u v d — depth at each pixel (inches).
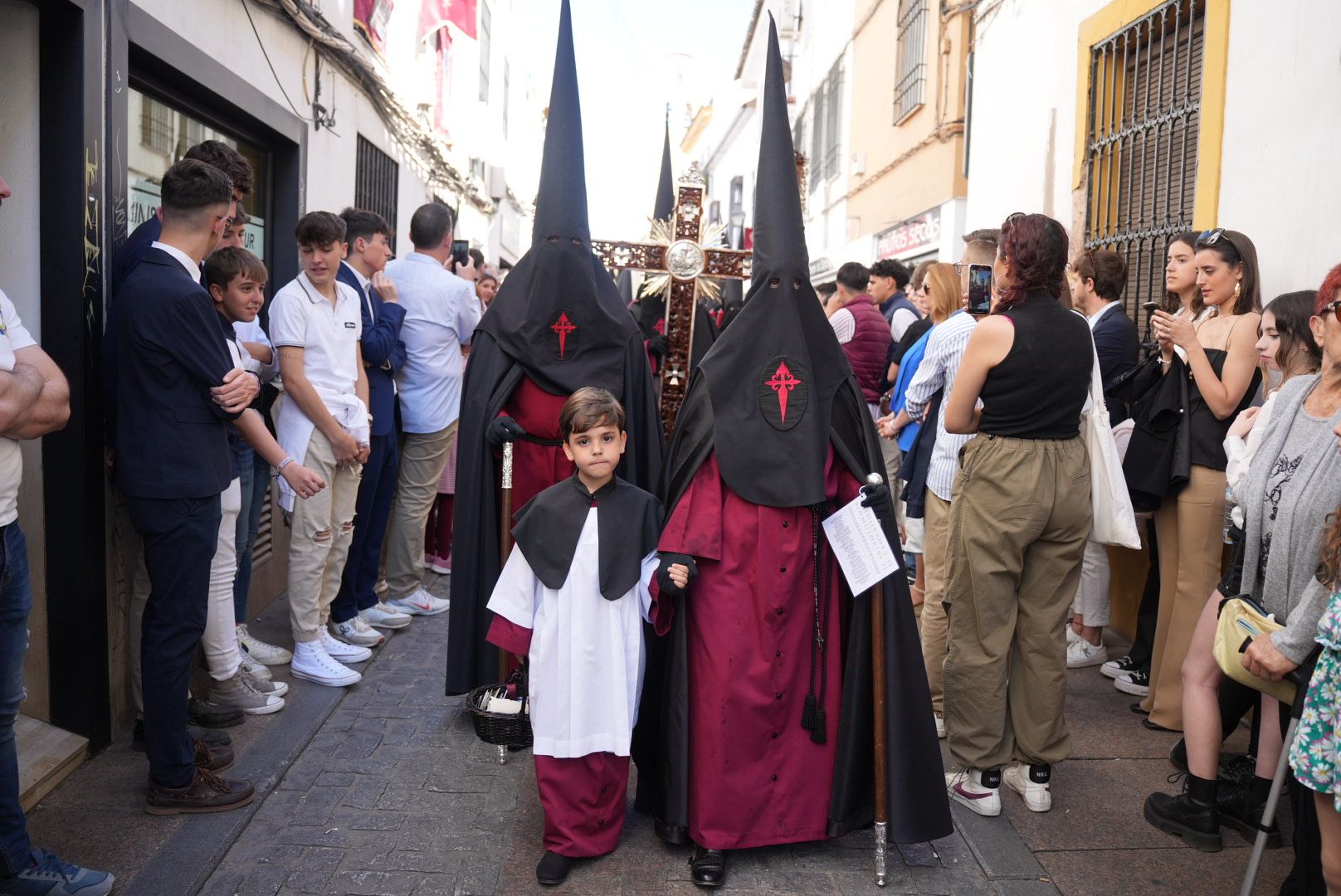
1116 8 223.8
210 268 151.6
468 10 392.8
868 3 534.9
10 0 134.6
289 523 181.2
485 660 167.6
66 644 144.4
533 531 126.0
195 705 159.0
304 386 175.0
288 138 236.2
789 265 128.5
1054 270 134.9
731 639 124.6
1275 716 128.4
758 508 126.5
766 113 132.2
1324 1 161.2
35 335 139.3
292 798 140.2
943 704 169.8
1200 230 193.3
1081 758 158.9
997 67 291.6
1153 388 173.0
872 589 125.6
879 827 123.1
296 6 229.0
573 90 167.3
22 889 108.7
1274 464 119.5
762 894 120.7
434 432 220.8
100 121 142.3
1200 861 129.1
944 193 403.9
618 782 128.0
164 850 122.6
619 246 208.1
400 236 366.3
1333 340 111.0
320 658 182.9
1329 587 100.7
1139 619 189.0
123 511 153.4
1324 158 160.7
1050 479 134.1
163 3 167.6
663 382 214.7
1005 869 126.6
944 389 171.0
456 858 126.3
